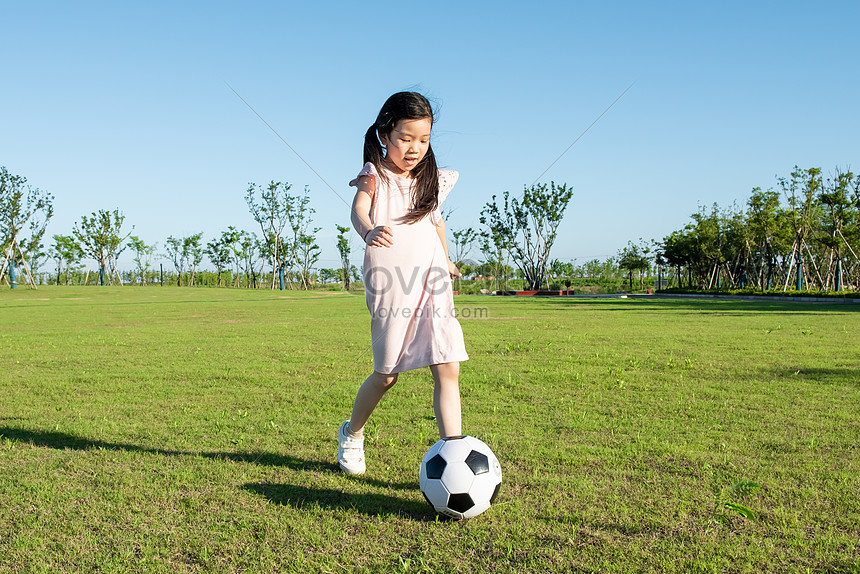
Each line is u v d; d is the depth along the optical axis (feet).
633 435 12.40
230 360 24.34
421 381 19.03
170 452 11.49
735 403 15.37
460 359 9.29
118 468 10.43
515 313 56.29
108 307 69.36
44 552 7.33
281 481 9.78
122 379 19.81
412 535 7.73
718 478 9.65
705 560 6.88
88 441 12.32
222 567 6.92
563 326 40.34
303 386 18.51
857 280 109.29
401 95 9.14
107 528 7.97
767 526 7.79
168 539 7.61
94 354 26.35
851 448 11.32
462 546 7.38
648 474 9.87
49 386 18.52
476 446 8.52
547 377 19.39
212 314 56.59
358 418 9.92
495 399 16.16
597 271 198.59
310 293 119.14
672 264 153.69
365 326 41.96
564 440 12.06
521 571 6.72
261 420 14.10
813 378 19.01
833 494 8.87
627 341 30.30
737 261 130.62
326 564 6.92
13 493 9.24
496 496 8.36
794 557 6.98
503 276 140.87
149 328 40.52
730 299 101.04
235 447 11.85
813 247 107.45
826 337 31.53
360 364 23.09
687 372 20.29
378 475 10.11
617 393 16.83
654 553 7.08
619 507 8.45
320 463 10.79
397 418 14.17
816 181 97.30
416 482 9.78
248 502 8.84
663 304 77.20
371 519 8.23
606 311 59.57
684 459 10.69
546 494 9.04
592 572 6.66
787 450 11.23
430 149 9.87
